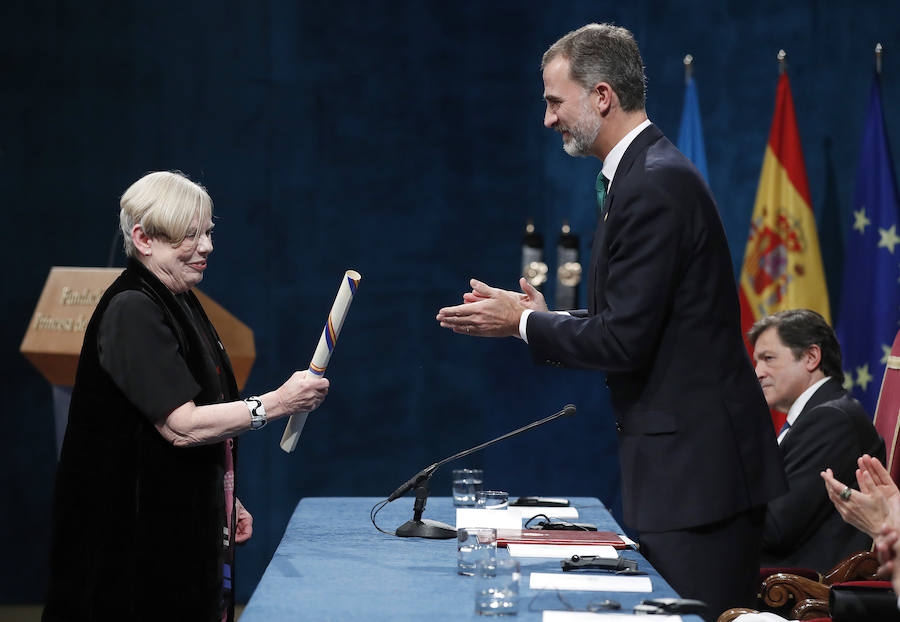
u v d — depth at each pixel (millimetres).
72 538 7859
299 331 18766
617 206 8023
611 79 8258
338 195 18719
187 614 7914
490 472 18750
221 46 18594
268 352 18734
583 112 8375
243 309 18719
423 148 18703
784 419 15758
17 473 18438
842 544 10664
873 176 16359
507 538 8367
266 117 18641
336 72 18672
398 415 18812
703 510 7676
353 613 6125
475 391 18828
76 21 18438
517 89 18656
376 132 18703
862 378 16062
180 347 8102
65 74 18453
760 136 18297
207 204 8469
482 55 18656
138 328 7867
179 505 7957
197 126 18594
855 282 16281
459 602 6414
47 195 18438
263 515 18828
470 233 18719
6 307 18422
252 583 18797
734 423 7867
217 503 8211
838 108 18156
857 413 10961
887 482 7270
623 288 7793
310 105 18672
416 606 6301
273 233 18703
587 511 10836
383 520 9961
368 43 18656
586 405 18656
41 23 18422
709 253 7934
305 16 18625
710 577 7711
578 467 18656
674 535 7742
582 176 18562
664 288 7742
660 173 7914
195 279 8461
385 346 18828
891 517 7074
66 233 18484
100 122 18500
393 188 18719
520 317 8344
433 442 18828
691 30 18375
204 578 8039
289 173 18688
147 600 7820
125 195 8344
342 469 18875
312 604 6363
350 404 18828
